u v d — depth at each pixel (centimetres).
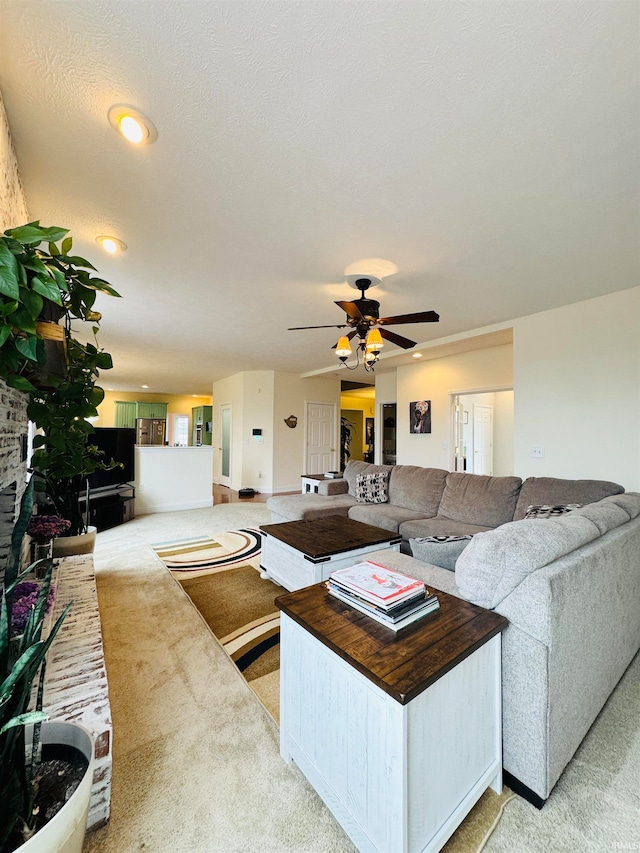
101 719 118
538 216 215
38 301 104
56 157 167
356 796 106
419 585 137
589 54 121
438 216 215
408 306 366
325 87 132
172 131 152
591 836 111
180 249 254
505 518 317
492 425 757
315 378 815
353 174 180
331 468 836
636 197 197
